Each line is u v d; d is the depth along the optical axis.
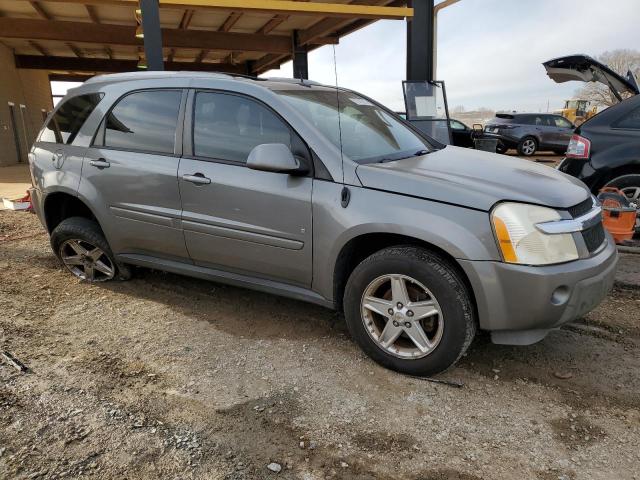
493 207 2.61
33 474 2.11
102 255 4.30
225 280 3.58
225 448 2.31
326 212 2.96
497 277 2.59
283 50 16.22
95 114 4.00
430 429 2.45
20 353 3.13
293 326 3.56
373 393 2.74
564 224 2.63
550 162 16.12
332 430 2.44
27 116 19.81
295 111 3.18
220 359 3.11
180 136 3.56
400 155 3.39
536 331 2.71
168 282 4.40
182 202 3.52
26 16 13.45
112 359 3.10
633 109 5.18
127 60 20.58
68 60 19.69
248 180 3.23
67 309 3.85
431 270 2.67
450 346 2.71
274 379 2.88
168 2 7.77
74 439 2.34
